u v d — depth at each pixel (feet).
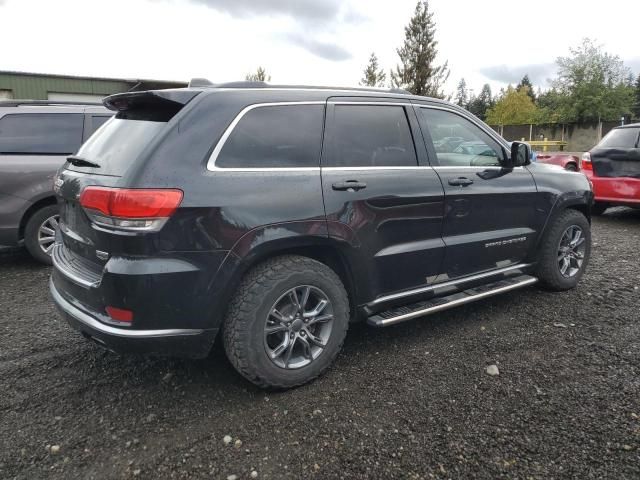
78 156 10.46
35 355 11.48
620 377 10.30
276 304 9.52
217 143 9.03
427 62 99.71
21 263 19.45
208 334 9.02
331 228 9.94
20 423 8.87
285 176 9.59
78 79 76.23
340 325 10.34
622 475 7.52
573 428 8.65
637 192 25.50
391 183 10.94
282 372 9.67
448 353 11.52
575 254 15.51
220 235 8.72
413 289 11.76
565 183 14.92
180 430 8.71
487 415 9.07
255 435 8.56
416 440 8.40
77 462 7.89
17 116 18.19
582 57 117.08
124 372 10.73
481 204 12.68
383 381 10.30
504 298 15.05
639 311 13.85
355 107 11.03
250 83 9.98
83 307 9.23
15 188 17.76
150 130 9.11
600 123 102.06
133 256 8.31
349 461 7.91
